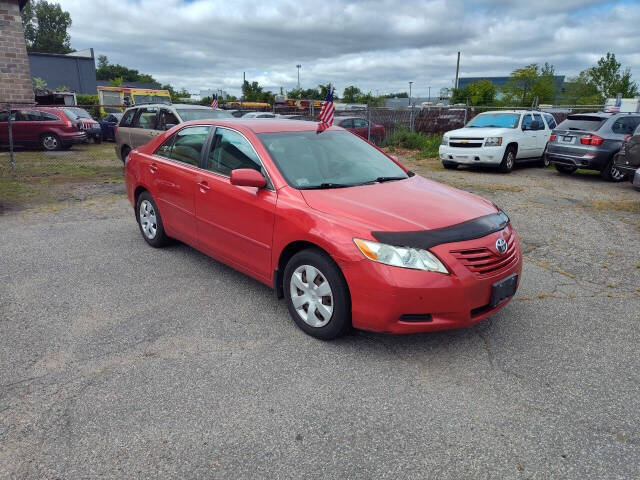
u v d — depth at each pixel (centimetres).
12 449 240
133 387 293
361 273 312
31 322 372
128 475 226
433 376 312
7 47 1723
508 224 374
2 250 544
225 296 428
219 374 309
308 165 406
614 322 393
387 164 460
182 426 260
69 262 507
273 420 266
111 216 714
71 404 276
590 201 877
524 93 3347
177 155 504
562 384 305
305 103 2780
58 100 2372
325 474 229
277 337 357
